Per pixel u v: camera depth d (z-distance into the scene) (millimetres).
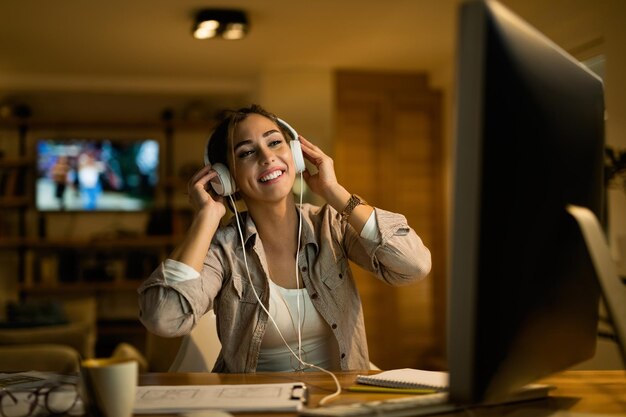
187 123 6941
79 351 3775
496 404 1032
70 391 1000
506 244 821
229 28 4555
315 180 1688
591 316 1069
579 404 1036
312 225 1733
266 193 1619
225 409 989
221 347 1805
